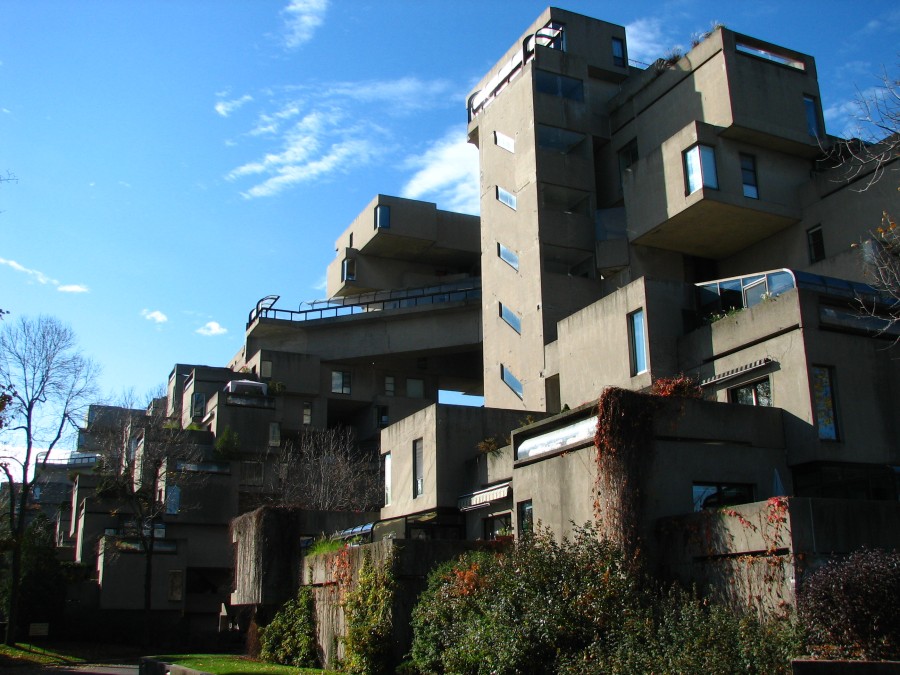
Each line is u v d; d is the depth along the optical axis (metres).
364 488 54.34
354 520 34.59
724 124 38.31
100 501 52.03
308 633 25.02
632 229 41.53
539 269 42.72
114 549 46.94
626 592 15.25
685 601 14.71
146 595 43.66
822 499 15.03
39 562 45.03
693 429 19.38
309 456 56.72
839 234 36.38
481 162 50.34
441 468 29.98
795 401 21.06
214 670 22.94
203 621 49.75
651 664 12.48
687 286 28.23
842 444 20.59
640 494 17.89
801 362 21.11
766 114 38.75
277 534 28.34
